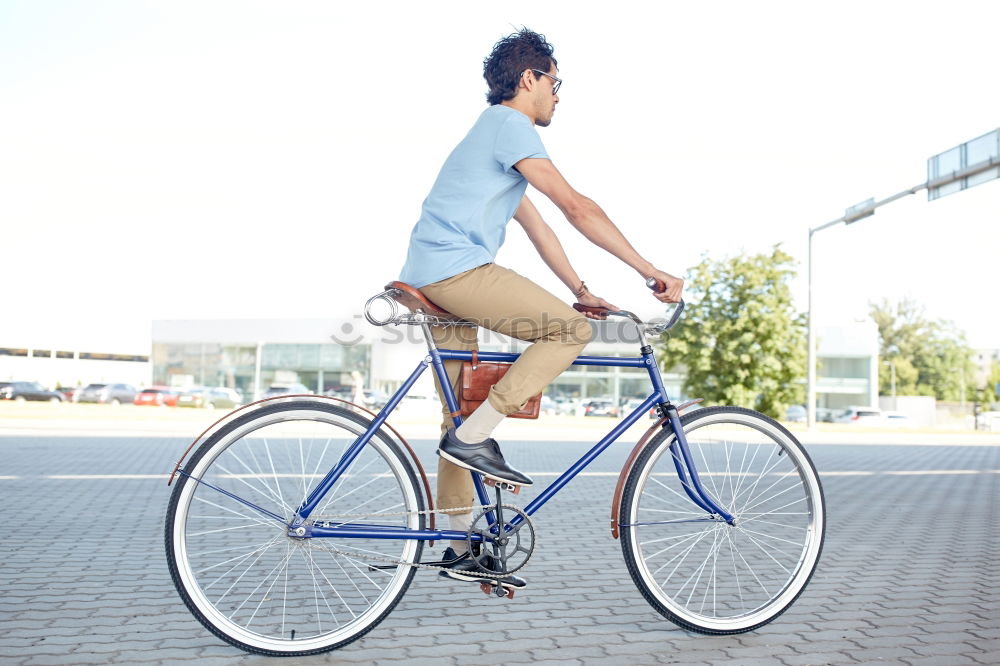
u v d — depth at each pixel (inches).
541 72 112.0
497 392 105.9
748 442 121.2
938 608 133.6
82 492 268.8
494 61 112.7
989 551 191.3
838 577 158.7
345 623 107.7
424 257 106.2
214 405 1918.1
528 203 123.5
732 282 1315.2
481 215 106.0
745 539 123.1
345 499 106.9
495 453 106.7
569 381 1941.4
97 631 112.7
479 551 108.7
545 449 547.8
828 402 2345.0
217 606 107.7
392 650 107.3
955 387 3309.5
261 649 102.7
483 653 106.7
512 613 128.0
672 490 118.3
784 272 1302.9
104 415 983.0
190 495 102.9
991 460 565.0
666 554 119.7
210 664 99.5
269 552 109.3
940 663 104.7
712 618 116.2
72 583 141.3
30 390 1809.8
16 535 188.2
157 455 427.5
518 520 109.2
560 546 188.7
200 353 2447.1
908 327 3393.2
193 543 105.3
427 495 108.3
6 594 132.8
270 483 105.7
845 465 483.8
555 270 125.4
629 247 104.2
